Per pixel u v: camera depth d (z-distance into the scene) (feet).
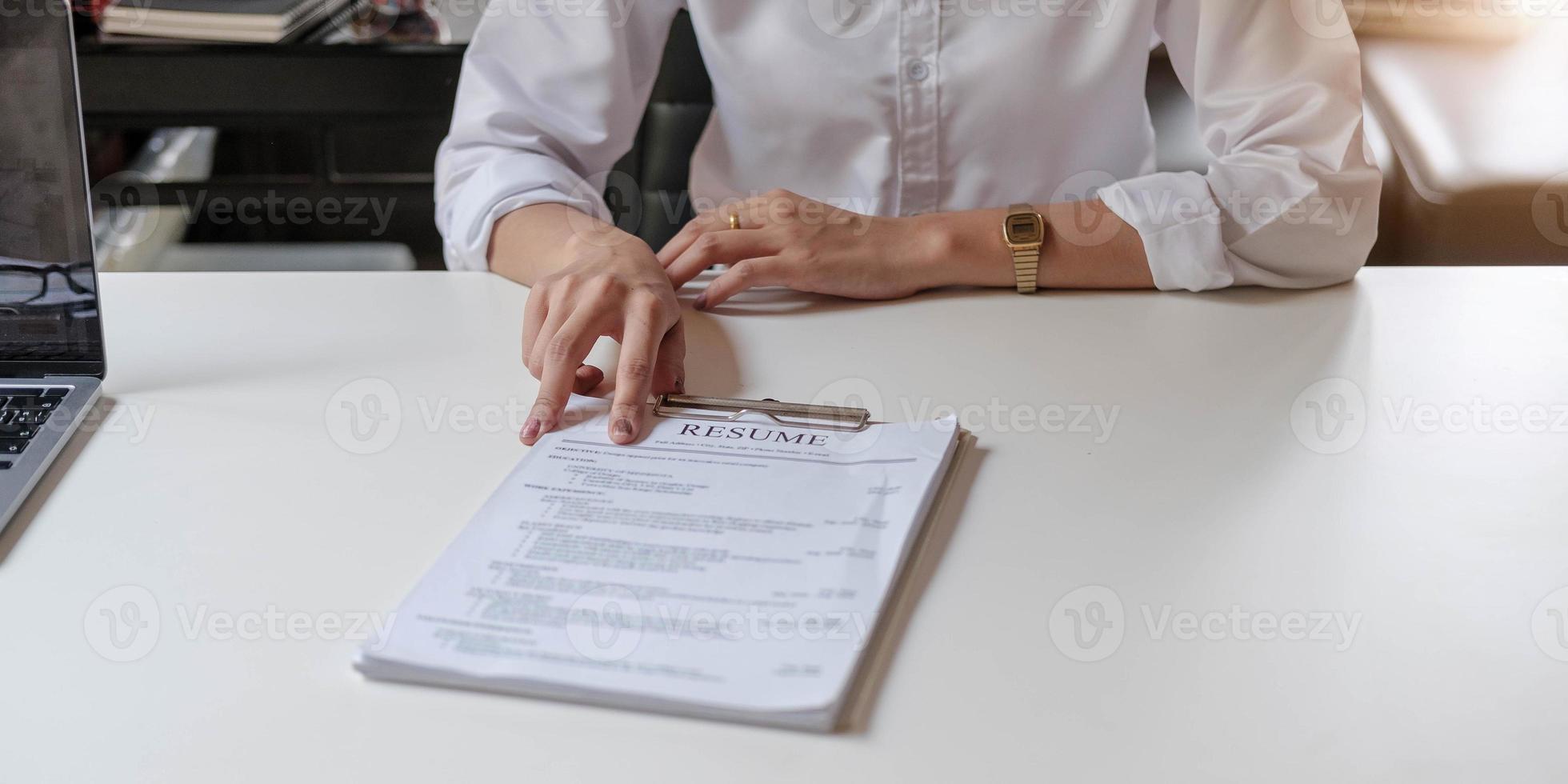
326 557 2.07
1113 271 3.28
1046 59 4.10
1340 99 3.53
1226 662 1.78
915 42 4.11
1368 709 1.69
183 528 2.17
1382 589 1.96
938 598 1.95
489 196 3.67
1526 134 6.22
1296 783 1.57
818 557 1.98
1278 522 2.16
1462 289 3.28
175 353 2.95
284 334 3.08
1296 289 3.32
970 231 3.30
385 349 2.99
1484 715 1.68
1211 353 2.90
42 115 2.55
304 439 2.50
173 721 1.68
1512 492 2.24
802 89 4.21
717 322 3.16
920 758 1.61
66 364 2.68
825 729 1.65
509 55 4.14
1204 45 3.76
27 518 2.20
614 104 4.25
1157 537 2.12
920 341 3.01
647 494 2.19
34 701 1.72
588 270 3.04
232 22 6.45
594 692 1.68
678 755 1.61
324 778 1.58
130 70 6.47
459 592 1.89
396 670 1.74
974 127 4.21
